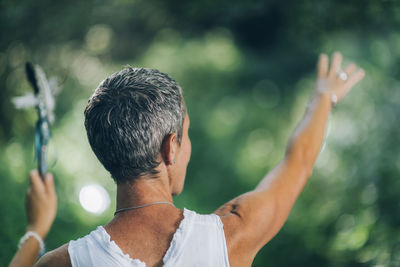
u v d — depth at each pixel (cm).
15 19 525
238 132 1431
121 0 668
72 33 646
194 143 1273
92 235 136
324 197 716
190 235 136
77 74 787
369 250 490
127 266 132
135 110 139
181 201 846
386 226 502
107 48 800
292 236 688
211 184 1068
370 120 644
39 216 188
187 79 1523
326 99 187
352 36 651
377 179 557
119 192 144
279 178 161
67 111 843
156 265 133
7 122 575
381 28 538
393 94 648
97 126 141
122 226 138
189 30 775
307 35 551
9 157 575
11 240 384
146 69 146
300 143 172
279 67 1398
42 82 207
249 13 595
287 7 540
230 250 138
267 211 149
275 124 1466
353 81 195
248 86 1530
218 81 1527
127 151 140
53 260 134
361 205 566
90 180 701
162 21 719
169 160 142
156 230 137
